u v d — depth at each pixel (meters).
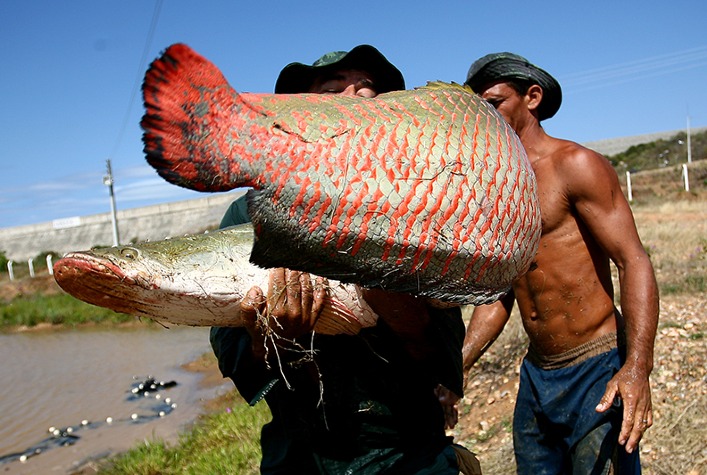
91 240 48.19
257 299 1.74
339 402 2.22
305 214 1.37
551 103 3.42
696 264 9.91
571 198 3.13
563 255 3.19
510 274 1.60
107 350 15.94
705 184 26.53
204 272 1.72
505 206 1.51
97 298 1.66
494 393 6.22
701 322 6.46
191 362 13.67
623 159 47.38
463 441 5.53
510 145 1.56
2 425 10.11
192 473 6.50
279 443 2.45
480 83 3.35
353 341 2.22
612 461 2.94
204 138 1.32
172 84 1.28
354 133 1.39
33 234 52.44
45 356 15.74
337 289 1.84
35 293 26.12
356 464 2.24
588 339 3.18
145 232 45.62
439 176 1.41
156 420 9.83
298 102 1.44
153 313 1.75
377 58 2.25
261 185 1.37
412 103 1.49
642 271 2.92
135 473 7.04
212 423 8.26
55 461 8.42
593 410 3.04
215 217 43.19
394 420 2.24
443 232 1.42
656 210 20.70
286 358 2.13
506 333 7.25
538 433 3.42
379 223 1.38
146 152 1.30
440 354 2.16
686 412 4.74
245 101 1.36
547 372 3.32
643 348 2.80
